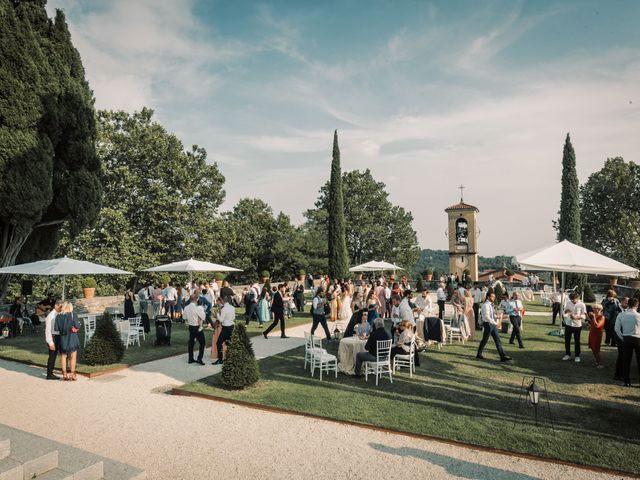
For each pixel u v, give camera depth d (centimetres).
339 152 3581
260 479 546
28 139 1702
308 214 6181
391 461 595
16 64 1706
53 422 743
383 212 5944
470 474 558
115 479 536
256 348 1364
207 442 659
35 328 1727
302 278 2383
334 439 669
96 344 1126
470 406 808
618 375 997
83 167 1998
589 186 5047
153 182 3284
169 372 1087
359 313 1255
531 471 567
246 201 5725
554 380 995
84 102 2055
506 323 1645
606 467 567
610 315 1397
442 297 1838
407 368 1103
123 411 799
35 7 1912
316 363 1054
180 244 3328
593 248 4938
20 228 1759
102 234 3006
